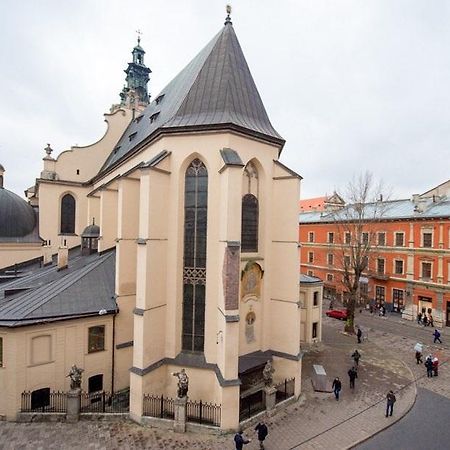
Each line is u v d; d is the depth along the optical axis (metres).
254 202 19.11
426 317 36.78
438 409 18.47
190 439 14.76
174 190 18.00
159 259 17.42
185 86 21.59
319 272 51.75
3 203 32.28
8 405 16.12
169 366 17.55
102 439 14.66
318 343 29.94
